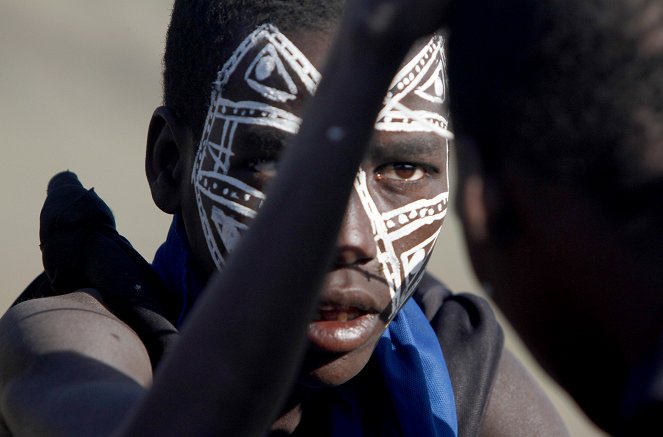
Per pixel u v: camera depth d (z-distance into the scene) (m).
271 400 2.00
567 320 1.99
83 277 3.38
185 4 3.21
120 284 3.26
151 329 3.15
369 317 3.01
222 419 1.97
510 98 1.90
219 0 3.10
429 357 3.46
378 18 1.96
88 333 2.99
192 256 3.28
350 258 2.93
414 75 3.07
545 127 1.88
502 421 3.82
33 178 11.27
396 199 3.05
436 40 3.14
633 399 1.82
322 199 1.99
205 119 3.12
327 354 2.98
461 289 9.93
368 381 3.44
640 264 1.87
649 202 1.85
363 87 1.99
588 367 2.01
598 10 1.84
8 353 3.03
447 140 3.16
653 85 1.83
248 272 1.98
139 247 10.32
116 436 2.04
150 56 13.62
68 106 12.56
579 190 1.88
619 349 1.93
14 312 3.19
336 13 3.04
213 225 3.09
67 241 3.39
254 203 3.03
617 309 1.91
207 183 3.09
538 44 1.86
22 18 13.54
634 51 1.83
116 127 12.42
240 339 1.96
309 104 2.04
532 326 2.04
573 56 1.85
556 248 1.93
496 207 1.99
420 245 3.09
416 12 1.96
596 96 1.84
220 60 3.08
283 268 1.97
